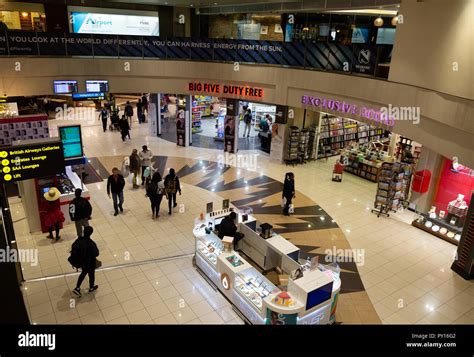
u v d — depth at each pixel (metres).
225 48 15.41
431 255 9.74
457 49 8.15
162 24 19.61
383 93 10.91
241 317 7.14
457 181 10.59
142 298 7.62
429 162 11.23
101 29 18.69
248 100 15.62
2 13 18.61
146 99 21.02
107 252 9.10
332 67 12.88
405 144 14.51
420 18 9.48
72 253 7.27
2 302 3.95
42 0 17.45
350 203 12.51
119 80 15.81
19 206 11.10
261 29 18.34
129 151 16.28
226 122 16.44
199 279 8.29
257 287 7.14
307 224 10.98
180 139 17.27
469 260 8.70
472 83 7.60
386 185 11.62
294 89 14.38
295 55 14.02
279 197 12.66
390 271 8.99
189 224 10.58
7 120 10.31
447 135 8.51
